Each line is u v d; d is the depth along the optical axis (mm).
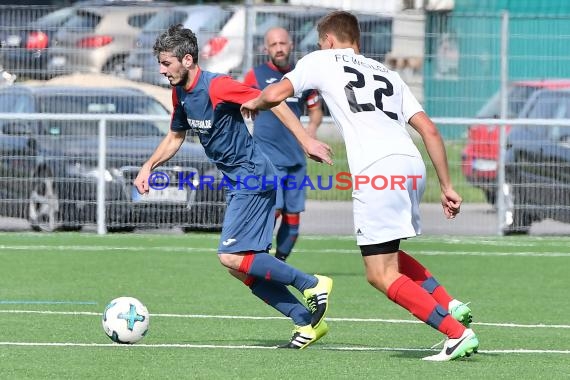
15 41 51281
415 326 29625
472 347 23953
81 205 50312
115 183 50156
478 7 62500
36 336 27156
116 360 23875
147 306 32438
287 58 37406
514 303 34188
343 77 24188
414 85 51312
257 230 25766
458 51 51344
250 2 55594
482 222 51500
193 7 51969
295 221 37469
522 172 50812
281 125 36656
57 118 49812
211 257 43875
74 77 51469
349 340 27375
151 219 50219
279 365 23484
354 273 40469
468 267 42406
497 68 51344
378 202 23750
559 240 50562
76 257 43312
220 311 31734
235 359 24172
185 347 25781
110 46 51562
